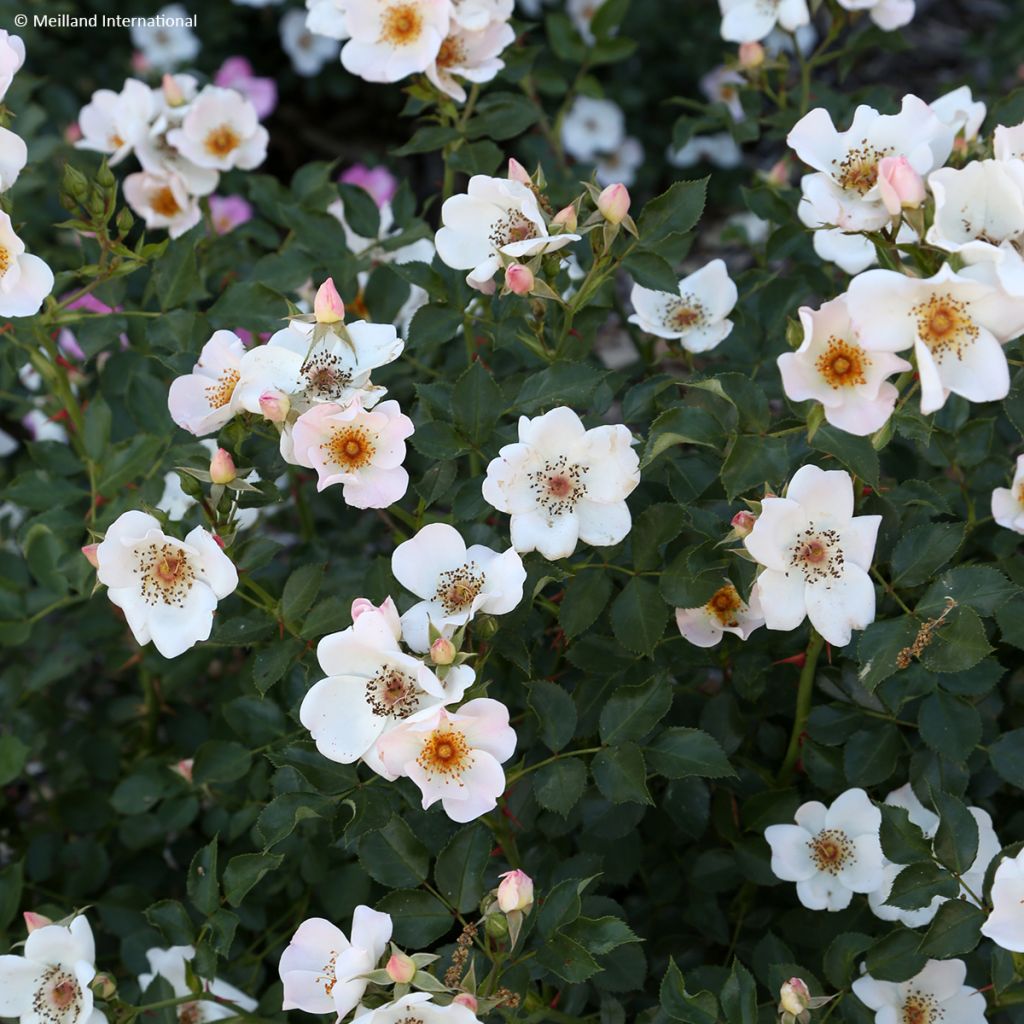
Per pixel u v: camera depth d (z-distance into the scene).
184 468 1.42
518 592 1.38
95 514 1.66
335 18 1.58
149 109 1.77
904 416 1.38
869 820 1.49
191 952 1.52
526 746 1.51
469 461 1.54
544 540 1.40
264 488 1.45
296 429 1.39
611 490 1.40
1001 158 1.36
